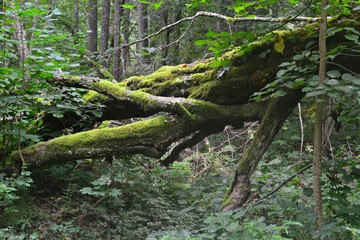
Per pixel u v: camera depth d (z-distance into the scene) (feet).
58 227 16.94
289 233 13.61
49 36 17.62
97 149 17.92
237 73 17.42
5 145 18.60
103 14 39.81
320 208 13.24
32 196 19.13
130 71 32.71
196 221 19.25
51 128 20.85
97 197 20.06
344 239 13.08
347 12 14.08
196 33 32.09
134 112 20.31
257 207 15.80
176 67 19.84
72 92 19.63
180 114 17.93
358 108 13.61
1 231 14.97
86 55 25.98
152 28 39.58
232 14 28.91
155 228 19.17
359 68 16.01
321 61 13.08
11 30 17.78
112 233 18.17
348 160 14.80
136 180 21.91
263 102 17.61
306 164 16.78
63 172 20.66
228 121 18.10
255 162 16.43
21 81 18.20
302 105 24.06
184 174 25.17
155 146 17.94
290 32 16.15
